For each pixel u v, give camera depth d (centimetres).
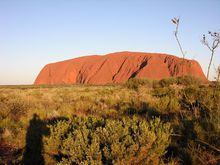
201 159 480
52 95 1994
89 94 2055
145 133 488
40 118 988
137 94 1608
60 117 958
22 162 604
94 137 502
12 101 1200
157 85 3033
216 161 469
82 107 1216
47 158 588
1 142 751
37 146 682
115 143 463
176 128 641
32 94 2295
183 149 525
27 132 776
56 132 616
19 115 1095
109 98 1424
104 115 977
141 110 1030
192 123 626
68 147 527
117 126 529
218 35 512
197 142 540
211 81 561
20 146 704
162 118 838
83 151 496
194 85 1253
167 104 995
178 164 498
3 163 602
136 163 467
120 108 1098
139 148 473
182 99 1099
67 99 1684
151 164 477
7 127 866
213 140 537
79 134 520
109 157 464
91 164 449
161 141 497
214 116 616
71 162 489
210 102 749
